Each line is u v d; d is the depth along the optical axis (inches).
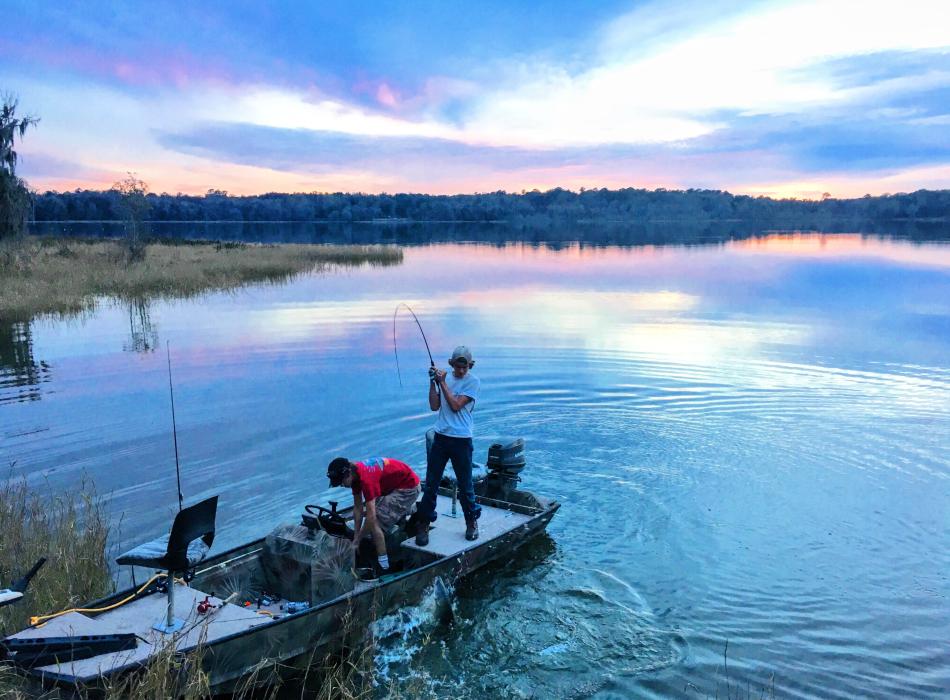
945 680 206.8
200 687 181.5
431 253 2245.3
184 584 228.7
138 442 406.0
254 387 527.8
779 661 216.4
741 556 281.6
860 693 201.5
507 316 860.6
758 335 731.4
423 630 237.9
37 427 431.8
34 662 185.3
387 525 263.1
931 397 498.9
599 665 216.7
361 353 650.2
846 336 721.0
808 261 1732.3
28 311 884.6
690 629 233.5
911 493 339.6
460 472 273.4
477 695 204.7
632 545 292.8
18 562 257.3
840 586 258.8
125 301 1012.5
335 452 393.1
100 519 293.6
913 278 1285.7
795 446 404.8
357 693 205.8
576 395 510.6
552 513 305.1
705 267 1589.6
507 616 244.4
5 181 1435.8
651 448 403.2
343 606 221.6
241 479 352.5
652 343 690.2
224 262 1545.3
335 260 1825.8
